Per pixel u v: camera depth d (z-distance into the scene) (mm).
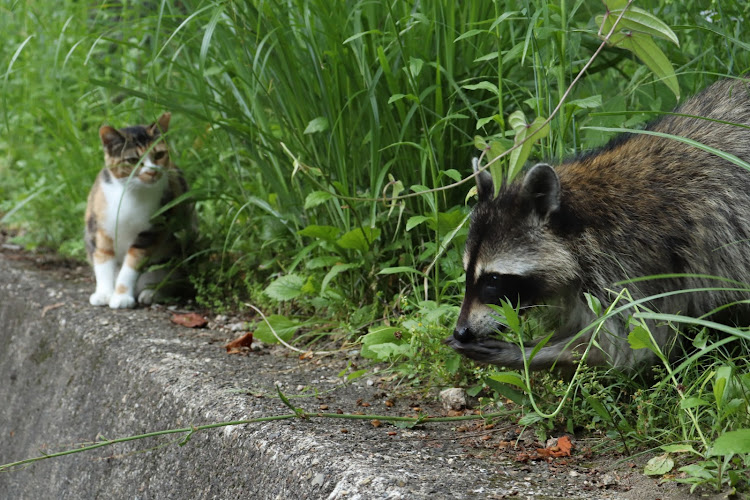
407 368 2672
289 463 2482
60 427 2896
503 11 2842
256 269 3105
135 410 2746
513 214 2621
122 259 3146
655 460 2418
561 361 2570
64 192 3471
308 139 2939
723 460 2393
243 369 2758
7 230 3717
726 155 2436
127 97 3375
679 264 2594
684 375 2508
